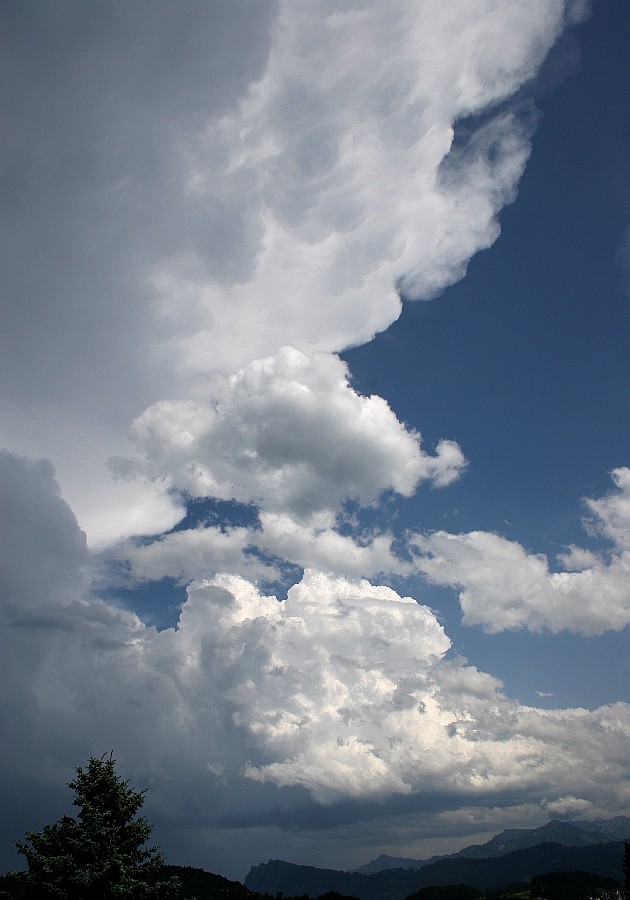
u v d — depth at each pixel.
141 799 42.06
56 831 39.31
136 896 38.59
